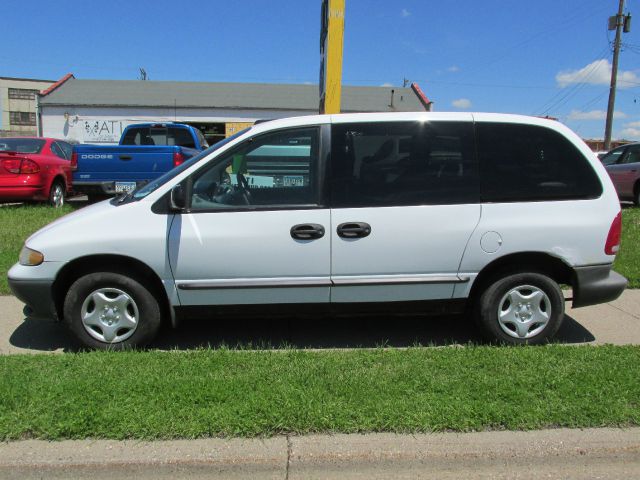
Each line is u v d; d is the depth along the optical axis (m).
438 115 4.44
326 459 3.05
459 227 4.33
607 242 4.43
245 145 4.34
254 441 3.15
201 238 4.24
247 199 4.32
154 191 4.34
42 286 4.27
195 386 3.65
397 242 4.31
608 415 3.35
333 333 5.04
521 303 4.52
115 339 4.42
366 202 4.31
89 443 3.12
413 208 4.32
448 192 4.35
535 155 4.43
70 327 4.38
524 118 4.48
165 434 3.17
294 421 3.26
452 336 4.96
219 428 3.21
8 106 74.44
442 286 4.41
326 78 8.31
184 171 4.33
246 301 4.38
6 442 3.13
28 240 4.45
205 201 4.31
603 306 5.80
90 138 30.48
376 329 5.14
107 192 7.25
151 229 4.25
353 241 4.29
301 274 4.32
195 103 30.84
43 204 11.59
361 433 3.23
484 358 4.20
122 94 32.22
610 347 4.48
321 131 4.37
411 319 5.43
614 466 3.11
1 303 5.77
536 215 4.37
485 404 3.45
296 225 4.26
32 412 3.32
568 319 5.41
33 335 4.90
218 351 4.38
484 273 4.49
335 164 4.33
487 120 4.44
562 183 4.43
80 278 4.33
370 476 3.03
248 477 3.02
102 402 3.45
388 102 34.59
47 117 30.41
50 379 3.76
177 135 12.40
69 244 4.22
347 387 3.67
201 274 4.29
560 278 4.65
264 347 4.70
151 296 4.38
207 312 4.41
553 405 3.45
